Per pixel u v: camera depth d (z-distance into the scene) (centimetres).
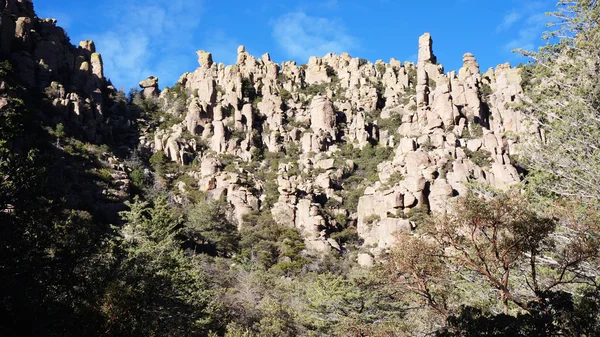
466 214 1331
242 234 7250
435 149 8606
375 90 12425
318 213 8000
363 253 6712
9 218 1202
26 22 9400
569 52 2088
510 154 8475
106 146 8206
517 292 1526
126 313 1566
